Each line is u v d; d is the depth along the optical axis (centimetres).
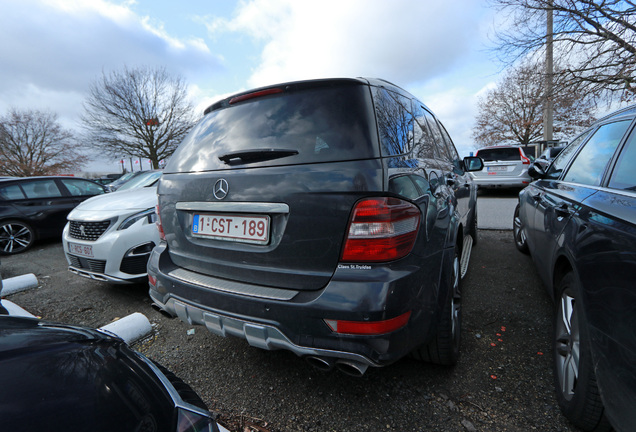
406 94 231
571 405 157
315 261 157
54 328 135
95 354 117
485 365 213
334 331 148
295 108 177
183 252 210
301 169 159
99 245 329
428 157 216
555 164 313
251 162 175
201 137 212
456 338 209
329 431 169
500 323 265
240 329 170
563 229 197
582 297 150
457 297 226
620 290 121
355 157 153
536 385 193
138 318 278
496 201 942
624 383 114
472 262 417
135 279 337
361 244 147
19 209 640
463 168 378
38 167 3597
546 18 881
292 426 173
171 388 115
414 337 157
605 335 128
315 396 194
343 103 167
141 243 338
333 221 152
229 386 208
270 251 168
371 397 190
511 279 355
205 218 195
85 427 85
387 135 165
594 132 242
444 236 195
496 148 1064
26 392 91
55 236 691
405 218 154
